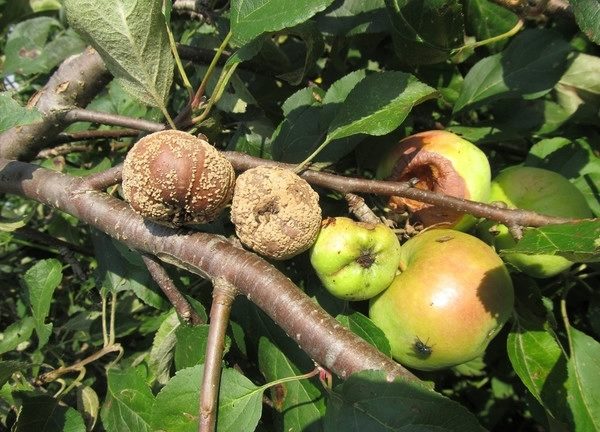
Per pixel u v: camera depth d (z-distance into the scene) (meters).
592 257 0.19
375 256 0.23
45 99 0.29
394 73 0.24
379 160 0.29
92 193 0.25
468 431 0.18
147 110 0.36
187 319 0.24
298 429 0.23
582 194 0.28
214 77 0.31
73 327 0.33
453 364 0.25
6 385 0.28
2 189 0.28
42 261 0.29
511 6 0.27
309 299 0.21
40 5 0.43
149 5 0.21
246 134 0.30
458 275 0.23
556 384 0.24
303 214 0.21
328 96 0.28
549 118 0.32
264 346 0.25
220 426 0.21
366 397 0.19
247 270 0.21
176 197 0.20
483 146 0.33
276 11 0.21
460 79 0.32
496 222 0.24
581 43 0.32
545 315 0.26
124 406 0.26
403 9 0.27
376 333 0.24
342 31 0.29
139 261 0.28
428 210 0.26
